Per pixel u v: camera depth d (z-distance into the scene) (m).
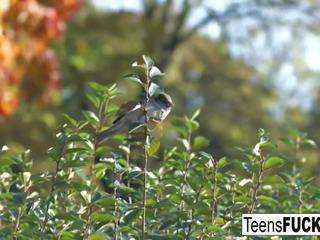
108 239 9.27
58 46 37.94
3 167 9.95
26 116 34.91
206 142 10.49
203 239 9.33
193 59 48.28
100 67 39.22
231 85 48.56
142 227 9.15
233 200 9.75
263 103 48.62
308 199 10.41
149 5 44.56
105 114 9.98
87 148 9.84
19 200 9.12
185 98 47.66
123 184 9.80
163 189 9.92
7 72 11.55
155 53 42.09
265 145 9.66
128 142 9.91
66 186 9.23
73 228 9.16
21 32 11.43
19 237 9.18
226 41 47.03
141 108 9.78
